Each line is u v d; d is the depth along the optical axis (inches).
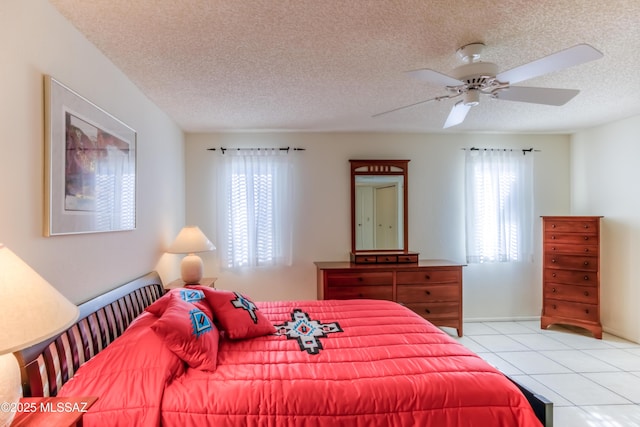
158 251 117.3
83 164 68.6
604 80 98.2
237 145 156.4
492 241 163.0
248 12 63.3
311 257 159.0
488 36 73.0
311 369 63.1
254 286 156.5
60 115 61.2
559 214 167.2
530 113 131.5
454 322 145.0
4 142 49.6
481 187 162.7
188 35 71.3
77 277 67.3
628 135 138.9
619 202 143.1
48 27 59.1
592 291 143.4
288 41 74.5
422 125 148.2
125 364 57.8
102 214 76.4
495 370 64.3
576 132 163.2
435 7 62.4
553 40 74.8
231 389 57.0
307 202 159.2
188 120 135.3
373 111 126.0
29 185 54.4
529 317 166.7
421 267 143.0
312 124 144.3
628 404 93.5
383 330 82.1
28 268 39.6
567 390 101.0
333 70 90.0
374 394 57.1
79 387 53.8
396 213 161.5
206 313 74.5
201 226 155.6
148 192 107.8
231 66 86.7
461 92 80.8
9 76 50.4
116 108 86.0
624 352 127.8
